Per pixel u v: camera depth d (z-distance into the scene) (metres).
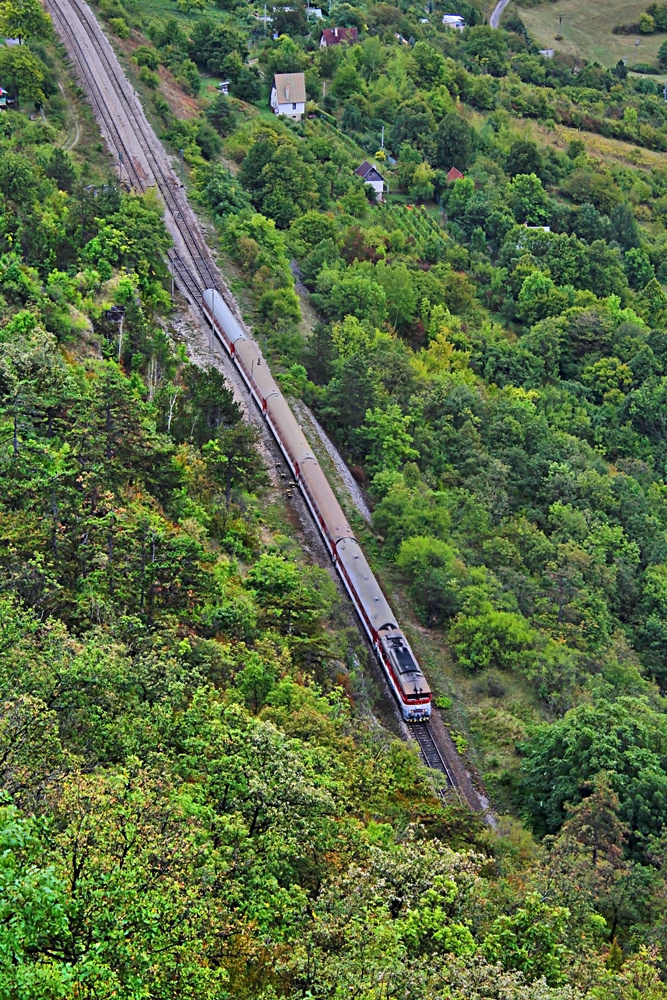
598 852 75.06
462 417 139.00
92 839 41.22
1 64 178.25
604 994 52.06
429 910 48.72
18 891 33.22
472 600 106.25
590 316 180.50
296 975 46.19
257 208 182.00
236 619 82.12
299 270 169.12
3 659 55.28
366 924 47.31
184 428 108.75
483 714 96.62
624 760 84.50
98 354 117.25
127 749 54.88
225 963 47.22
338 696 81.81
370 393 131.25
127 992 36.66
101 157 175.38
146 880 40.91
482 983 45.03
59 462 86.12
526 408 150.25
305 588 93.75
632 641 118.19
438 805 76.75
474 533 121.38
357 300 157.50
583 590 116.31
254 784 54.31
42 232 128.88
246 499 108.25
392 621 97.75
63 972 32.91
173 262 154.12
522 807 87.00
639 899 70.75
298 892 51.22
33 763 47.25
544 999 44.12
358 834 57.78
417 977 43.91
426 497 121.25
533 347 173.88
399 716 93.31
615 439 159.75
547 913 53.22
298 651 87.00
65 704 55.22
